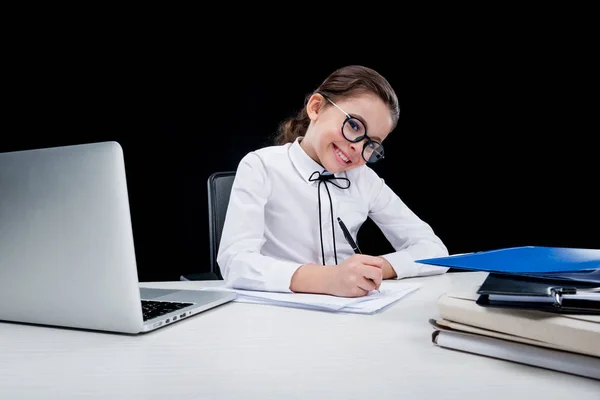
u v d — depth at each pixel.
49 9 2.66
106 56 2.72
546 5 2.54
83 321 0.72
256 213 1.29
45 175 0.71
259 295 0.94
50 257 0.72
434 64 2.64
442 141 2.67
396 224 1.49
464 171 2.66
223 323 0.77
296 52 2.74
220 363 0.59
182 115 2.80
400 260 1.18
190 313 0.81
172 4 2.75
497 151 2.64
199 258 2.85
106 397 0.50
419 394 0.49
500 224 2.66
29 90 2.66
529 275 0.62
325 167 1.33
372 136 1.28
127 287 0.69
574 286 0.58
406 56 2.66
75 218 0.70
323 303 0.85
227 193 1.55
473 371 0.55
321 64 2.72
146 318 0.75
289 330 0.73
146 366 0.59
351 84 1.28
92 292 0.70
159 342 0.68
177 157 2.81
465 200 2.67
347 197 1.45
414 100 2.67
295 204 1.41
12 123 2.65
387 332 0.71
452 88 2.64
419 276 1.20
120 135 2.76
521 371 0.55
